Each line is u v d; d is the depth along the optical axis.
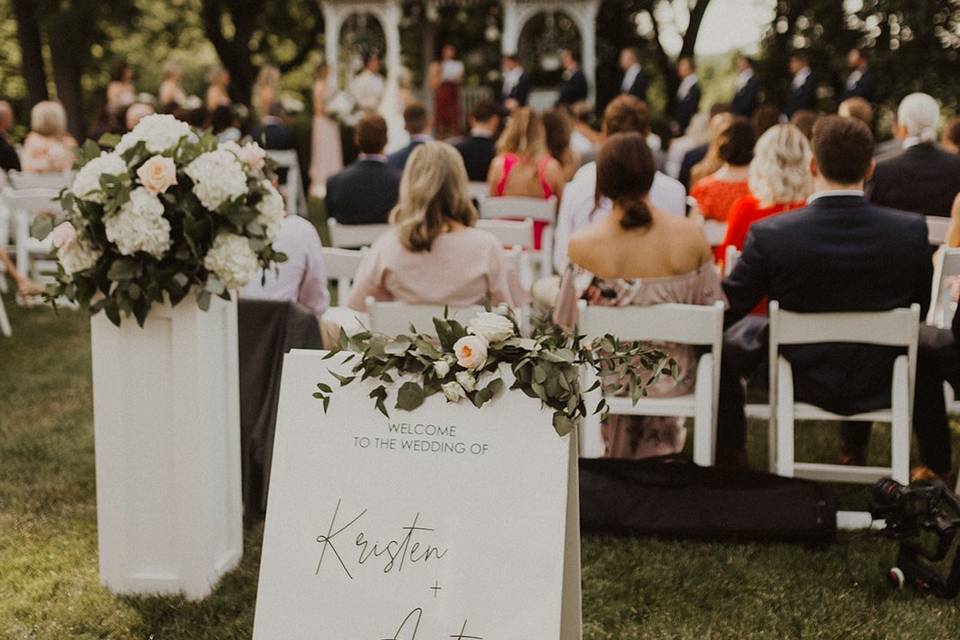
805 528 3.66
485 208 6.61
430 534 2.30
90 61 16.88
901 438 3.79
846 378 3.84
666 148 16.39
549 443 2.28
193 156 3.13
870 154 3.78
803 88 14.09
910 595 3.37
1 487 4.33
